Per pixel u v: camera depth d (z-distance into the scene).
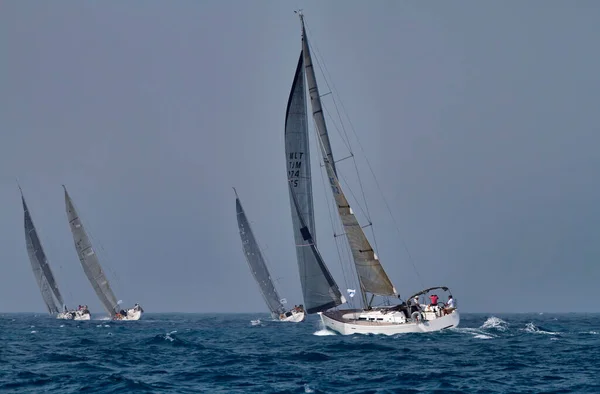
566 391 110.75
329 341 188.62
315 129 195.75
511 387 115.12
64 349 187.38
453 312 196.25
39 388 118.81
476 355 154.25
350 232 189.50
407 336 184.00
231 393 112.31
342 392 112.31
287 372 134.25
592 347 170.62
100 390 116.06
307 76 195.75
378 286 189.75
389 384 119.38
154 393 112.56
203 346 188.50
